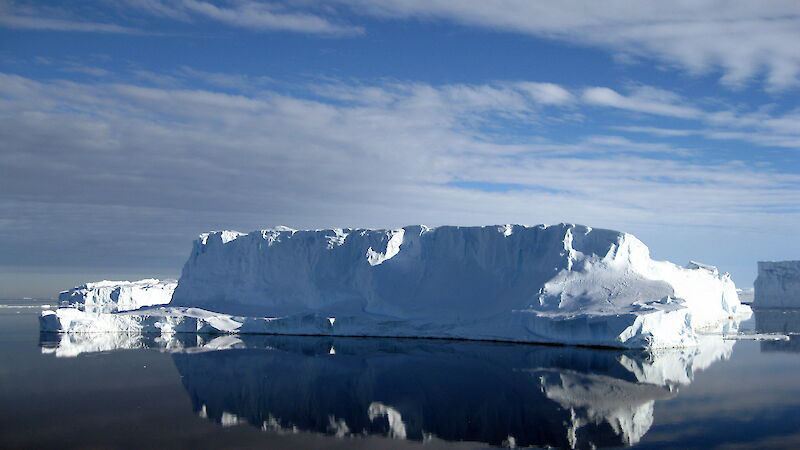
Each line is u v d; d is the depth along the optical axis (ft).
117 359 166.40
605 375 141.59
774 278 442.91
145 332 233.35
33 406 114.52
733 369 148.25
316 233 254.88
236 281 259.19
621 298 189.78
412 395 125.70
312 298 241.96
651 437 96.17
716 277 313.53
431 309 215.72
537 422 106.42
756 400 116.88
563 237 213.25
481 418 109.60
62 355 173.06
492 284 219.41
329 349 185.78
